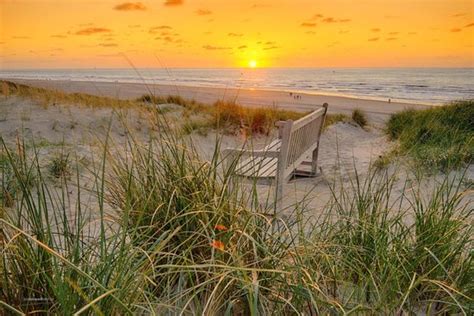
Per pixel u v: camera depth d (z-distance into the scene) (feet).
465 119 24.30
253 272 5.12
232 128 29.58
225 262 6.03
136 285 4.93
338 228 8.03
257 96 94.63
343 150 27.68
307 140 17.88
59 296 4.24
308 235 7.29
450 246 6.89
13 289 4.83
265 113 31.50
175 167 7.35
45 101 35.32
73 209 11.93
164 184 7.22
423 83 148.05
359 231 7.31
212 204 6.68
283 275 5.83
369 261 6.88
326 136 32.65
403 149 20.15
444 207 7.68
